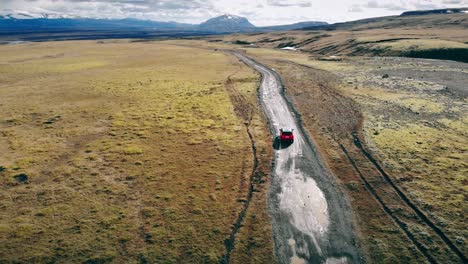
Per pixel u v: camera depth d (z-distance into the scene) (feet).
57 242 93.91
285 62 436.35
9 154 151.23
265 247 92.94
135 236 96.84
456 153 144.25
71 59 504.84
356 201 114.21
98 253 90.02
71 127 191.01
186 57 522.06
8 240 94.27
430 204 108.47
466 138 161.07
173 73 370.53
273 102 242.99
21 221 102.63
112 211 108.47
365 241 94.73
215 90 283.38
